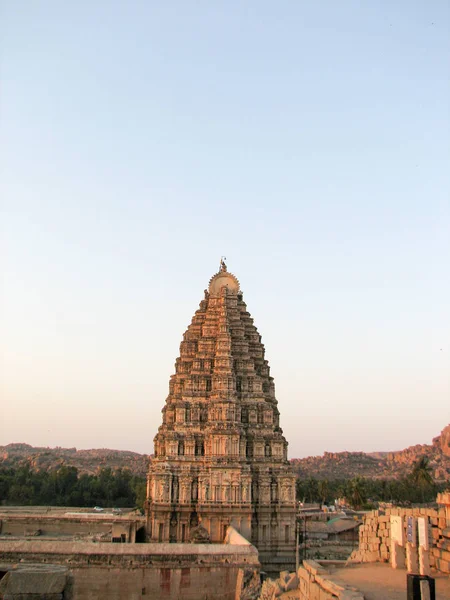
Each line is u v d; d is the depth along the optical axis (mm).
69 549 69188
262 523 101188
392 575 36312
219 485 99875
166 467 102375
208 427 105000
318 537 121812
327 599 32188
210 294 126688
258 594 59562
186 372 118250
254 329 123562
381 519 42938
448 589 31250
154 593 67812
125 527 105688
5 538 99625
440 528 36375
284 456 107938
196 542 94688
